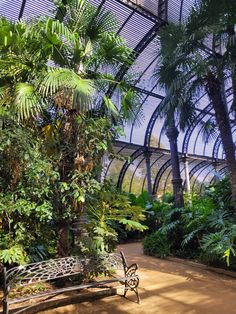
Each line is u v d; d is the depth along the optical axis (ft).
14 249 11.89
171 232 21.81
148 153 41.60
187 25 17.65
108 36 13.85
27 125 13.19
